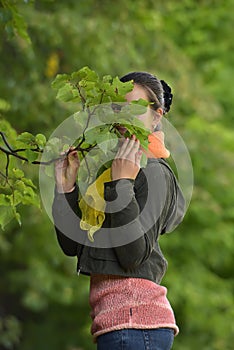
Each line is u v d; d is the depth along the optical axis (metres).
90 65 13.53
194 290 16.52
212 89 18.08
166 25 17.22
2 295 20.08
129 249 4.81
